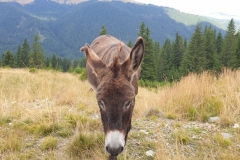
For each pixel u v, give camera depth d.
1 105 3.39
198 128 2.75
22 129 2.79
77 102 3.95
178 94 3.62
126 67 1.71
